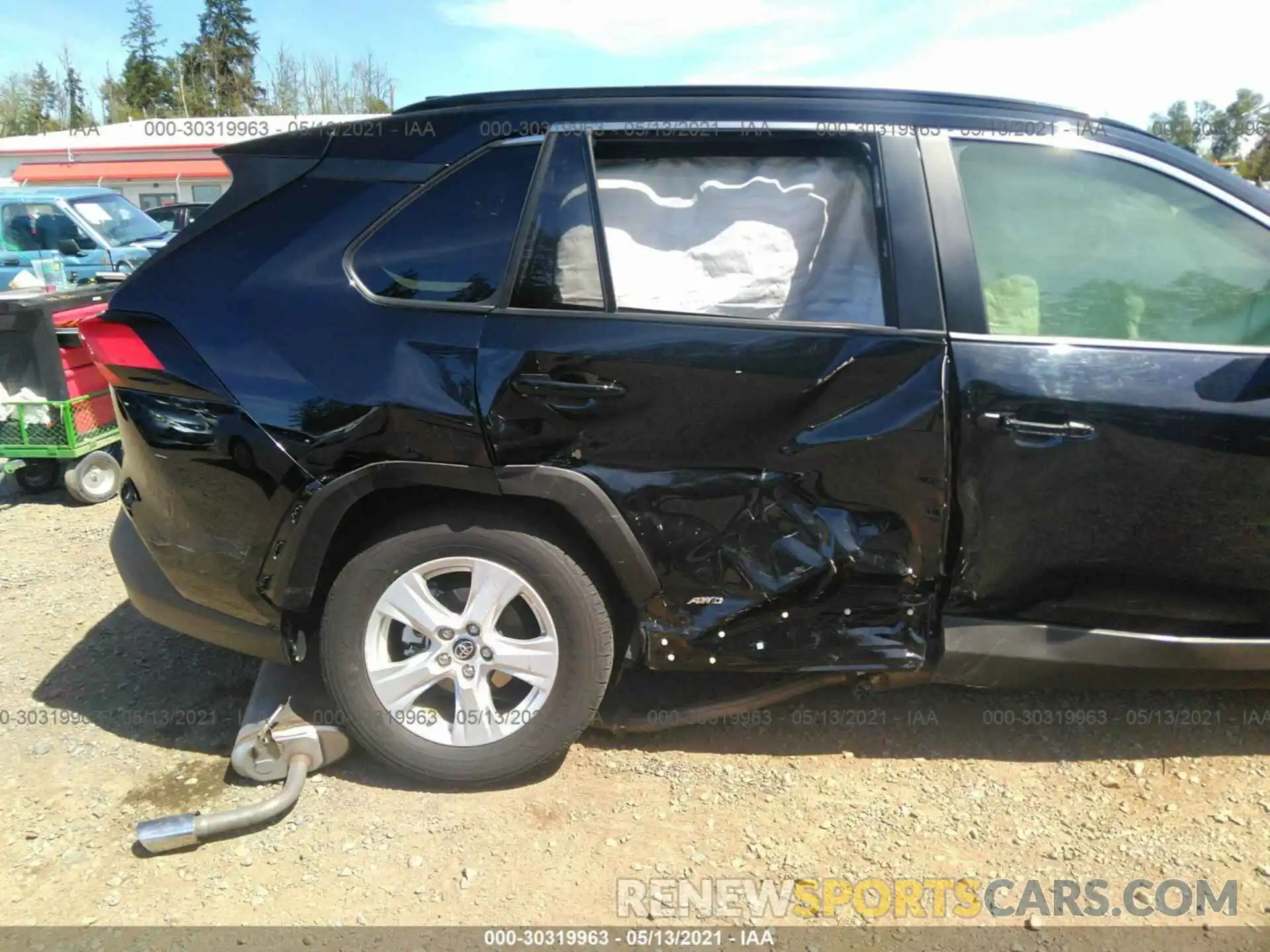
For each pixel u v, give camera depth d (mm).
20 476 5496
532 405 2279
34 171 20750
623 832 2389
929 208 2361
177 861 2291
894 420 2285
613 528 2326
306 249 2422
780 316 2438
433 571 2426
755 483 2330
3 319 4941
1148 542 2342
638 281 2430
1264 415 2266
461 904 2148
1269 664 2424
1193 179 2434
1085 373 2277
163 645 3396
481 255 2377
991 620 2426
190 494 2420
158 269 2473
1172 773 2574
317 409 2309
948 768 2625
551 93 2498
